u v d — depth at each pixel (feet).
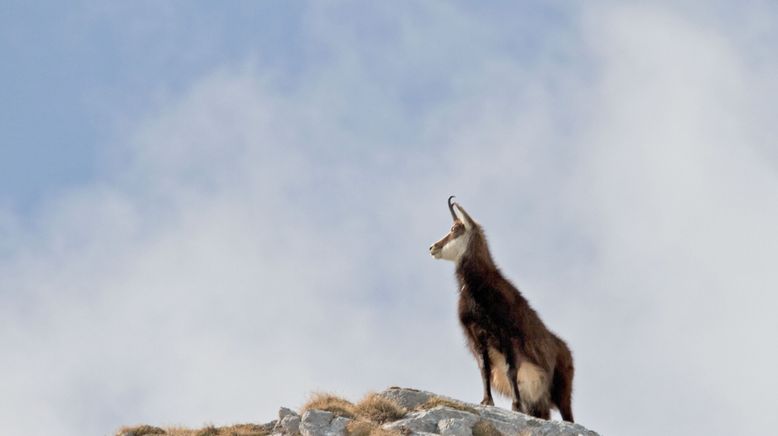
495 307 314.76
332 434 282.97
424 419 289.74
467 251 320.70
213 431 299.99
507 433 291.58
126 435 304.50
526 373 314.96
